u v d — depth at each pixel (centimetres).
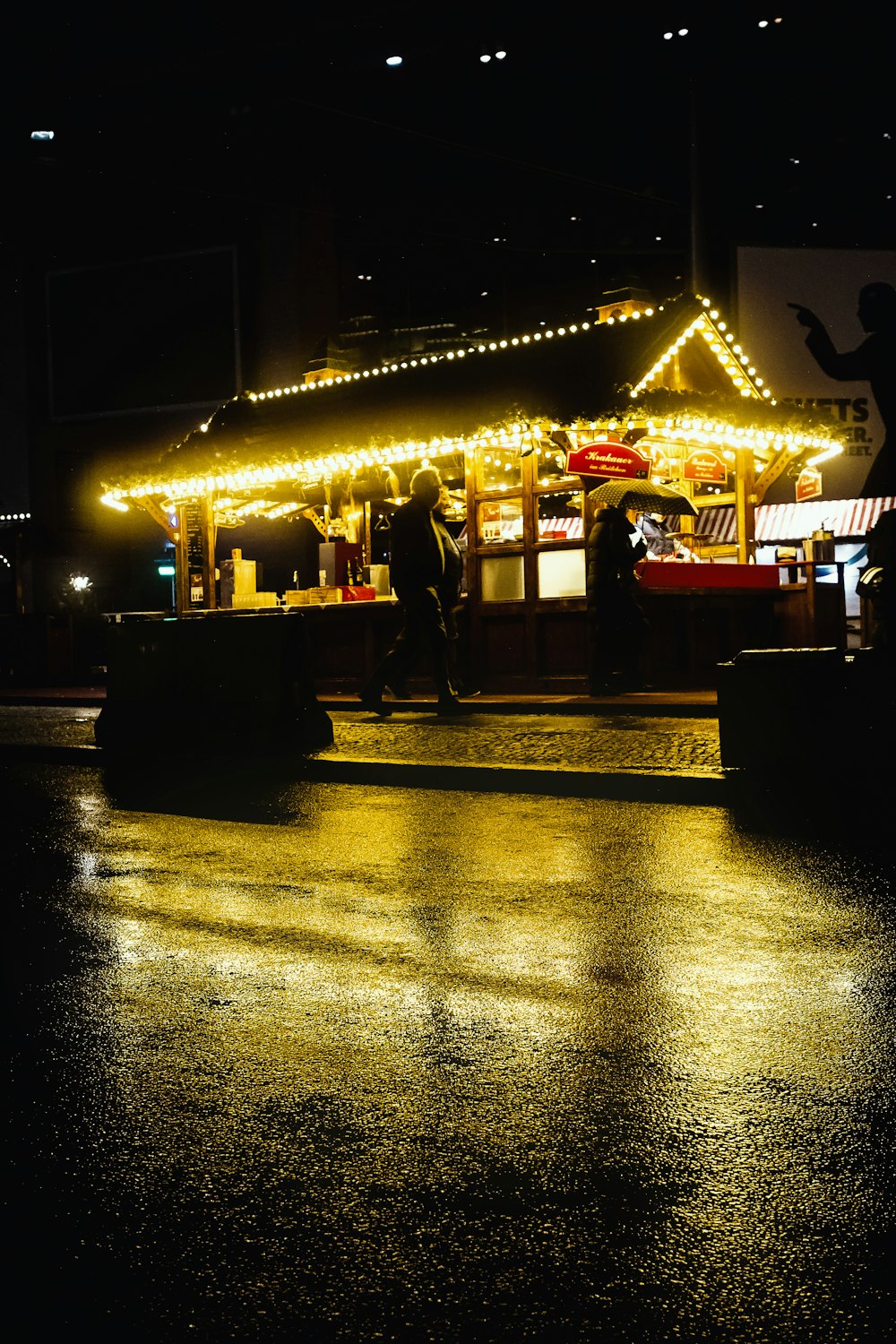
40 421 3447
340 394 1825
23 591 3441
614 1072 370
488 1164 309
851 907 565
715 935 520
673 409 1532
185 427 3325
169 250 3309
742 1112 338
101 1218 284
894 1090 352
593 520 1571
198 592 2141
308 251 3162
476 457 1706
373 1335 235
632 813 836
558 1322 238
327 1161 312
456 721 1318
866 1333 233
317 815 851
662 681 1584
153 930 545
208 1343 233
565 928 536
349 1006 436
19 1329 238
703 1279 253
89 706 1769
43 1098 357
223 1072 376
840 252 2864
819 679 832
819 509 2736
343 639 1792
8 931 546
